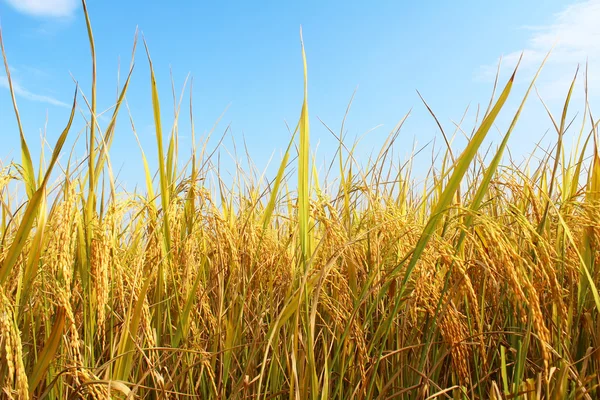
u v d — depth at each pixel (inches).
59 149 23.7
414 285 33.3
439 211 27.1
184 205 38.9
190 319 36.3
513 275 24.3
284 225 53.7
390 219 36.4
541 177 43.4
